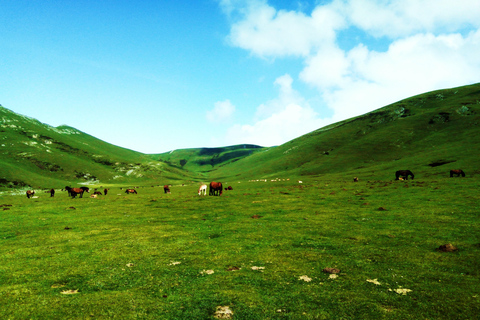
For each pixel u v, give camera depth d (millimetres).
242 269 11016
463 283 8906
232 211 28594
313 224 20016
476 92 177250
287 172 173000
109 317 7375
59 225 22344
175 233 18312
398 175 65562
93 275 10625
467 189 34406
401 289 8711
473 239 13906
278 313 7438
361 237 15602
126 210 31750
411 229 16875
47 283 9867
